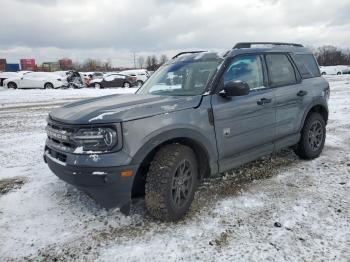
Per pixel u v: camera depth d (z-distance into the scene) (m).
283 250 3.11
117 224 3.64
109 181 3.25
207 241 3.29
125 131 3.28
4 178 5.11
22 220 3.78
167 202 3.52
